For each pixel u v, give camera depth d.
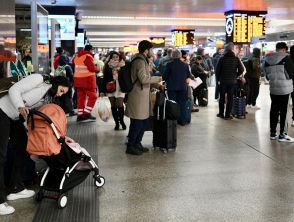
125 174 5.39
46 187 4.29
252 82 11.83
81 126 8.84
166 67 8.77
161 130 6.57
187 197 4.56
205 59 14.13
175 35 29.41
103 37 42.59
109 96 8.32
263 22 16.19
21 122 4.47
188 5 15.17
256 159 6.18
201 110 11.55
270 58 7.24
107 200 4.45
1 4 4.81
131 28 29.45
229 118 9.90
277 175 5.37
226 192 4.72
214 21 25.70
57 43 11.55
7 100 4.11
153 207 4.26
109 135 7.89
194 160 6.11
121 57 8.35
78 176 4.36
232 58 9.67
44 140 4.09
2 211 4.02
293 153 6.54
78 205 4.29
